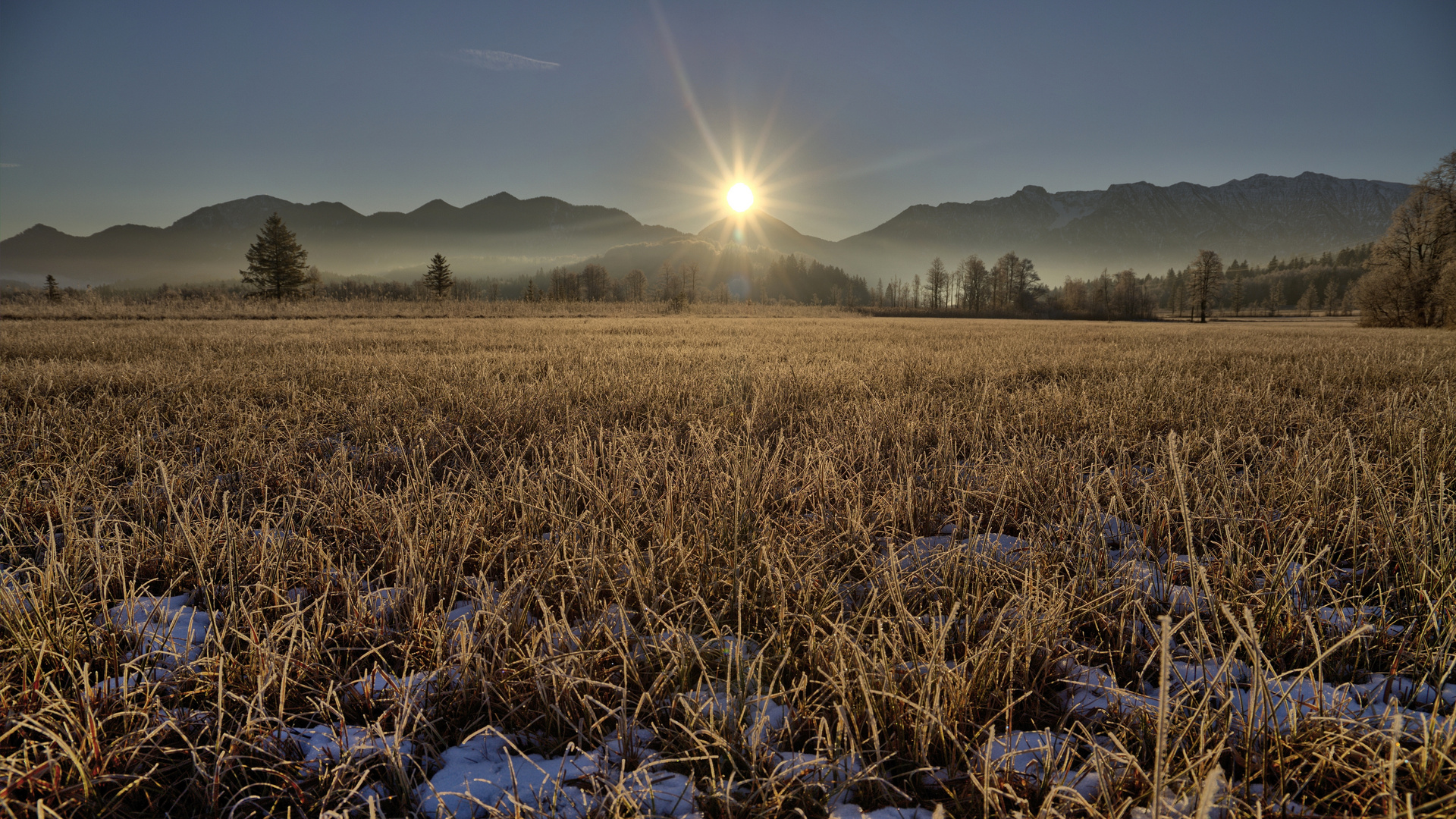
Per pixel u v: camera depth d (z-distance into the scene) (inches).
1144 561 121.1
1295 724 70.4
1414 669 85.4
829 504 151.8
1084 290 4229.8
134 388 291.3
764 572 107.7
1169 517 124.2
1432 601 95.6
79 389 285.9
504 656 85.4
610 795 64.3
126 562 118.7
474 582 114.7
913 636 90.7
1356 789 67.2
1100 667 89.7
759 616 101.6
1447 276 1375.5
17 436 199.2
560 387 297.7
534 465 179.3
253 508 148.9
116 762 70.3
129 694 78.4
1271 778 70.0
